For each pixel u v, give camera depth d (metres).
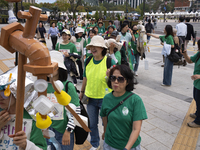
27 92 1.48
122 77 2.01
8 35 0.89
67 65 5.56
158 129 4.12
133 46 7.39
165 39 6.39
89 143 3.68
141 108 2.02
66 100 1.13
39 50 0.84
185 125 4.28
